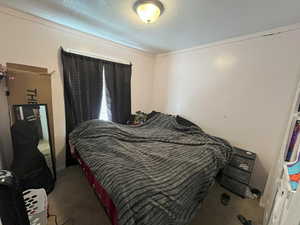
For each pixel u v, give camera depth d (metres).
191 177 1.22
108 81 2.65
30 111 1.83
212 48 2.42
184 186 1.12
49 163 1.99
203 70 2.56
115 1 1.44
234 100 2.21
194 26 1.87
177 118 2.86
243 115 2.13
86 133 1.92
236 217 1.58
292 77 1.70
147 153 1.56
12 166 1.57
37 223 1.20
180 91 2.95
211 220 1.52
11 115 1.72
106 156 1.43
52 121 2.06
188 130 2.43
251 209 1.70
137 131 2.31
